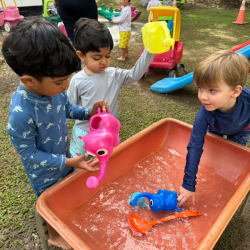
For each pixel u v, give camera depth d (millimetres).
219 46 5359
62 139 1264
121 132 2480
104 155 1045
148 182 1596
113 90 1760
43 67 830
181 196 1338
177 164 1750
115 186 1538
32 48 806
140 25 7227
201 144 1420
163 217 1352
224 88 1155
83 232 1246
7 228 1577
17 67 856
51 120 1131
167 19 3805
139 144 1691
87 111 1402
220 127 1521
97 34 1473
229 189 1533
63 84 945
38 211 1065
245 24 7441
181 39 5844
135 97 3236
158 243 1213
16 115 993
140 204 1397
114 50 5094
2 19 5906
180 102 3150
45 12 6691
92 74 1690
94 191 1443
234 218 1662
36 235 1535
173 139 1881
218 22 7660
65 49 854
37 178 1262
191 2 11133
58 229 985
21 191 1809
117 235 1247
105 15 6840
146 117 2766
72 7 3139
